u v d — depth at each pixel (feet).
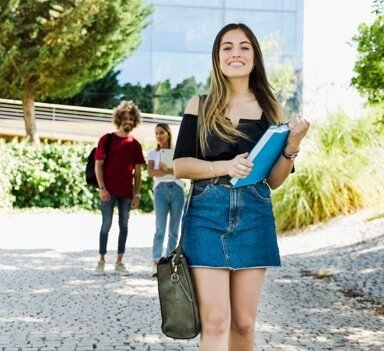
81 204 67.56
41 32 80.69
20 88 83.46
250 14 103.86
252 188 13.39
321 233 43.50
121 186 31.73
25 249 41.50
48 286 29.35
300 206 46.52
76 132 90.99
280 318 23.67
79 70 84.38
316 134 52.11
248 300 13.47
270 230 13.52
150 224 58.03
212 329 13.08
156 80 102.63
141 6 86.12
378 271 31.24
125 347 19.94
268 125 13.75
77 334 21.34
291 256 37.83
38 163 66.39
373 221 42.91
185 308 13.04
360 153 49.21
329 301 26.48
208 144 13.37
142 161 31.96
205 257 13.05
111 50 85.56
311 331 21.97
